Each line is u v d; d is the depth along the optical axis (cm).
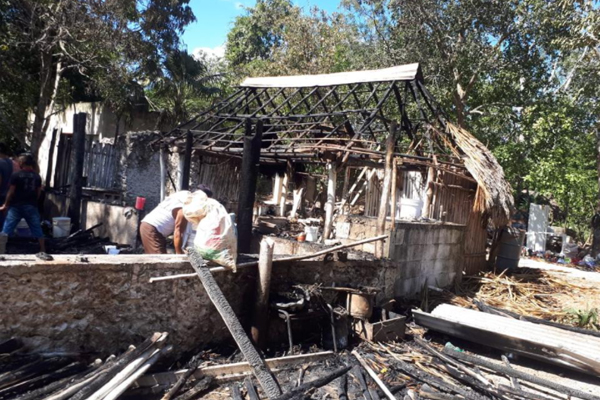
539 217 1642
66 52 1466
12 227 701
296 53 1952
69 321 407
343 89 1560
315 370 497
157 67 1823
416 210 891
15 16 1509
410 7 1473
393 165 732
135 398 398
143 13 1697
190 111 2105
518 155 1523
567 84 1645
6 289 372
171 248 767
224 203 1176
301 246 751
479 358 528
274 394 409
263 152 898
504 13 1430
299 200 1305
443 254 848
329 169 822
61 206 1048
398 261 734
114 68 1571
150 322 454
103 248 822
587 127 1608
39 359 379
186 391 418
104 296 423
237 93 1113
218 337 509
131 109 1783
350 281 643
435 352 550
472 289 895
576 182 1591
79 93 1983
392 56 1594
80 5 1395
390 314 626
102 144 1270
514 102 1549
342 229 782
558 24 1362
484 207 871
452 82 1513
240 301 525
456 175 893
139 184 1379
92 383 354
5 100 1736
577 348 522
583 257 1585
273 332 545
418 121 958
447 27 1493
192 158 1216
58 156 1212
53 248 790
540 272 1106
